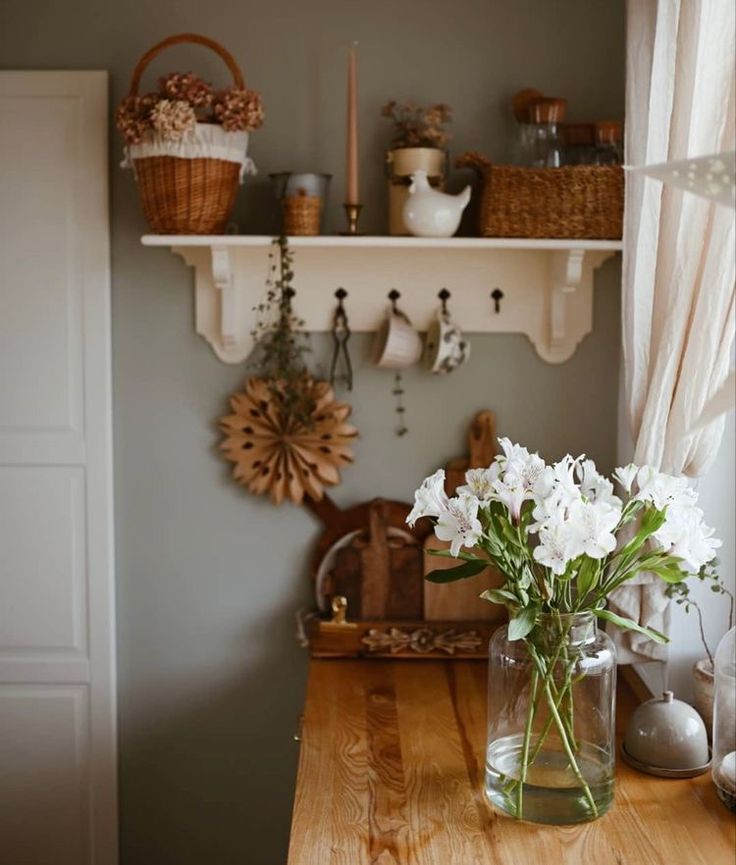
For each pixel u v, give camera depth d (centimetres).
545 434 262
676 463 192
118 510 264
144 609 266
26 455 259
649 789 186
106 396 258
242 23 253
